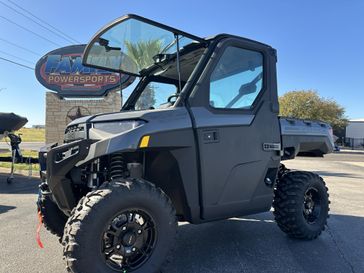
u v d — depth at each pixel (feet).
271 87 14.15
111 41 13.41
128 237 10.30
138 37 13.09
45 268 12.37
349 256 13.84
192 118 11.68
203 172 11.82
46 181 12.33
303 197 15.28
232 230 17.04
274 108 14.12
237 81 13.14
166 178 11.97
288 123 15.31
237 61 13.19
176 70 14.43
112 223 10.14
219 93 12.57
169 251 10.70
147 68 15.29
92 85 51.78
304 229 15.17
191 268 12.38
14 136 31.83
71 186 11.37
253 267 12.56
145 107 15.62
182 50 13.41
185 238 15.75
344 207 23.65
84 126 11.61
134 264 10.38
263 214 20.18
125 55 14.32
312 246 14.93
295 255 13.82
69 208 11.61
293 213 15.01
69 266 9.45
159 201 10.50
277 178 15.69
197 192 11.82
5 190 28.45
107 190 9.98
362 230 17.71
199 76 12.26
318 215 16.12
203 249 14.34
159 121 10.96
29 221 18.76
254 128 13.33
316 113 183.11
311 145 16.58
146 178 12.00
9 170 38.55
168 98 13.78
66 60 52.34
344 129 240.12
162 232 10.57
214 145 12.09
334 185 36.17
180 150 11.37
